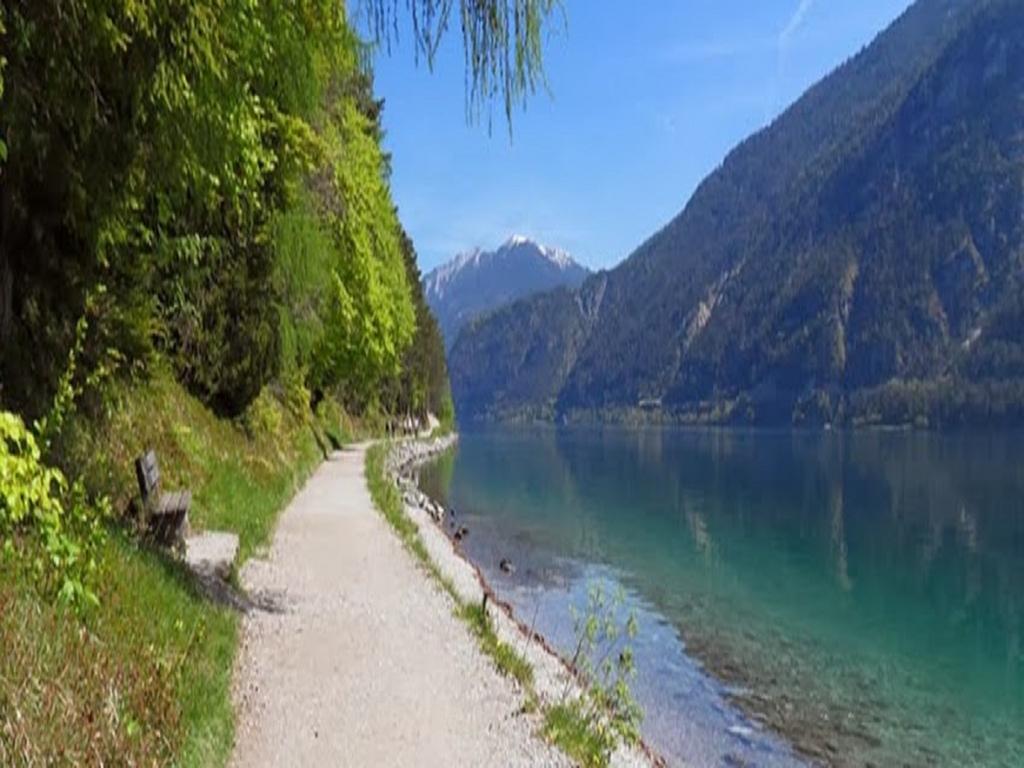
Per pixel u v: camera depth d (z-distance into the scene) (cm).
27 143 520
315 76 869
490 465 6072
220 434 1639
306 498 1895
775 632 1678
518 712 657
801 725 1157
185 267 1145
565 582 2003
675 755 1005
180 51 526
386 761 545
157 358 1075
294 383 2883
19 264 664
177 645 572
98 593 518
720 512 3547
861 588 2147
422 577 1129
